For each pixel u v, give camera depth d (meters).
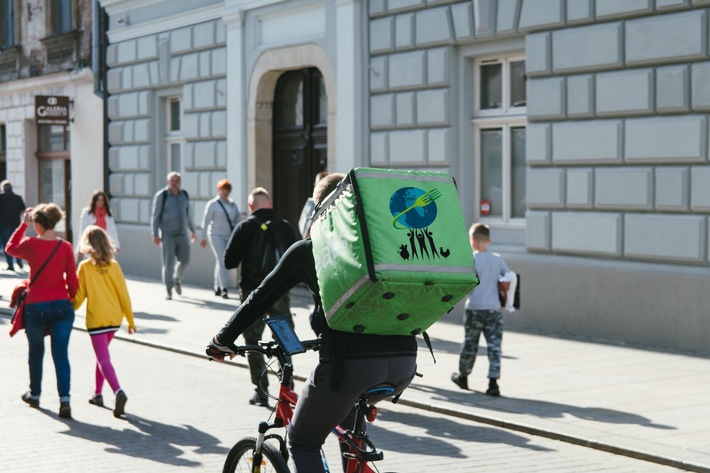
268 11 22.31
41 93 34.22
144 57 26.83
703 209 14.26
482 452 9.16
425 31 18.27
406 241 5.20
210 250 24.30
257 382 11.23
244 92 23.22
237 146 23.47
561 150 16.19
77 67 31.80
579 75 15.86
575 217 16.02
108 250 10.91
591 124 15.70
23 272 28.86
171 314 18.94
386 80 19.14
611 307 15.43
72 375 13.13
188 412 10.95
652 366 13.15
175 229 21.41
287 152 22.86
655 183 14.86
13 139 36.62
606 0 15.30
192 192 25.23
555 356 13.98
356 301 5.15
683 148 14.44
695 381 12.14
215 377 13.00
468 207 18.20
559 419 10.21
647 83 14.84
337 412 5.47
